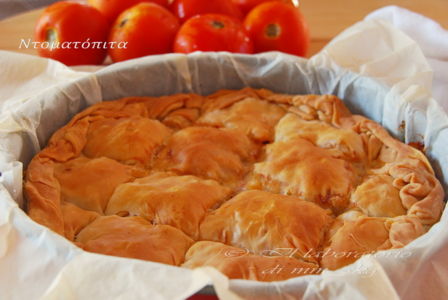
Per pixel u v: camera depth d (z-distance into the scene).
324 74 0.77
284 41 0.82
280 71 0.78
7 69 0.75
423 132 0.71
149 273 0.51
